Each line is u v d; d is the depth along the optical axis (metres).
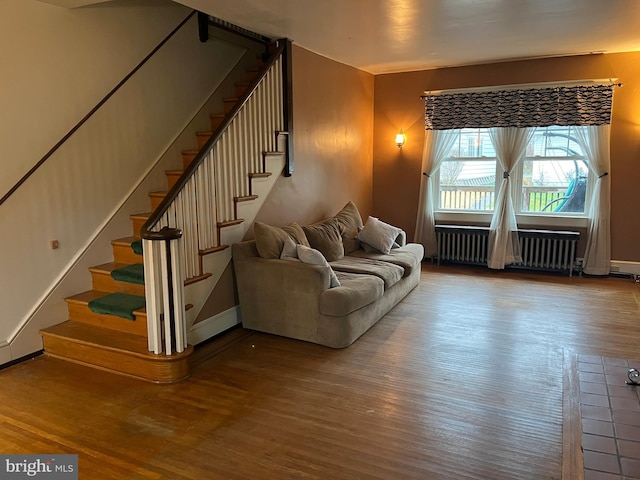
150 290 3.07
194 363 3.49
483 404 2.85
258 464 2.29
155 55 4.43
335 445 2.44
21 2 3.34
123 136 4.17
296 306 3.86
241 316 4.20
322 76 5.42
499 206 6.13
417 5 3.65
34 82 3.46
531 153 6.17
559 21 4.14
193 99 4.90
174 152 4.71
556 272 6.12
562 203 6.11
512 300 4.95
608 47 5.21
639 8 3.77
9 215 3.36
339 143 5.91
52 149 3.61
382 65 6.11
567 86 5.71
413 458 2.33
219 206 3.94
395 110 6.73
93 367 3.39
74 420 2.70
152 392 3.03
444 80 6.36
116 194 4.14
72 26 3.69
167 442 2.48
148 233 2.99
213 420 2.69
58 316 3.72
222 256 4.01
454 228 6.45
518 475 2.19
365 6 3.66
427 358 3.53
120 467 2.27
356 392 3.02
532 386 3.07
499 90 6.01
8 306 3.39
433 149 6.49
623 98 5.56
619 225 5.79
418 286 5.54
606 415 2.70
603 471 2.21
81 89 3.79
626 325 4.17
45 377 3.24
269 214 4.62
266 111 4.46
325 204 5.68
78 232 3.84
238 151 4.12
